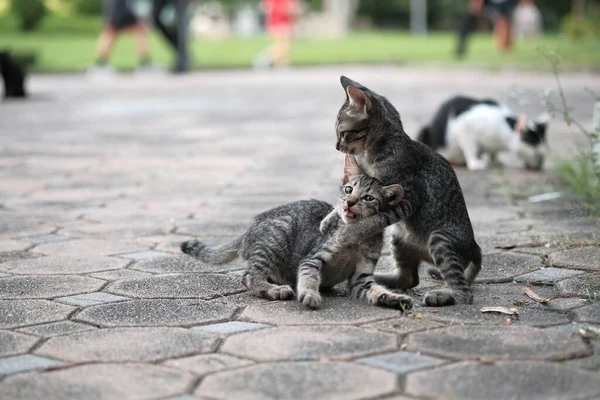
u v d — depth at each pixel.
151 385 4.46
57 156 12.66
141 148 13.42
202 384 4.46
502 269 6.68
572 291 6.01
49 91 23.30
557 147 12.54
